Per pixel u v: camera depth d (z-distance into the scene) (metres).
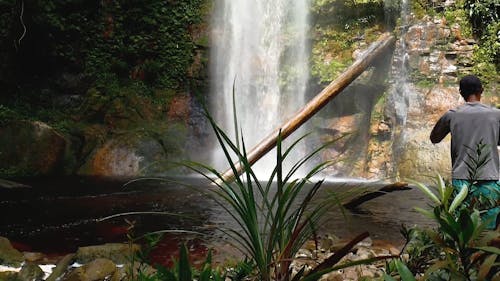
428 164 10.16
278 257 1.55
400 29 11.90
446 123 3.45
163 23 14.60
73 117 13.28
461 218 1.14
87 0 13.88
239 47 14.30
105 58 14.30
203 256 3.56
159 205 6.37
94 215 5.65
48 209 6.12
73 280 2.93
